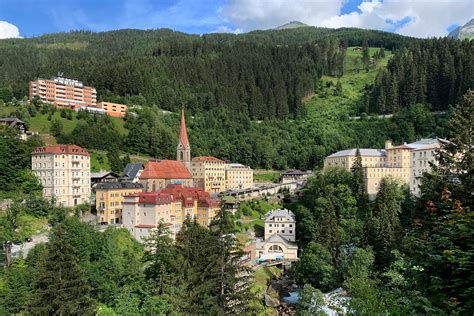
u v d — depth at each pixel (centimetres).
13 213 10750
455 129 4759
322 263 10656
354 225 12306
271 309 9631
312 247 11231
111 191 12912
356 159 15650
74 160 13688
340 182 15438
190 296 5131
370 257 9200
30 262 8725
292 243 14762
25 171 13175
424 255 2386
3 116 19838
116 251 10069
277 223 15075
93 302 6950
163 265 8356
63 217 11819
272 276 12450
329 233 11562
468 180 3791
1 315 7412
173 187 15638
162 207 12481
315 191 15788
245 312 4878
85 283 7000
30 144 14375
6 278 8275
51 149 13188
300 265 11256
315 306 8050
